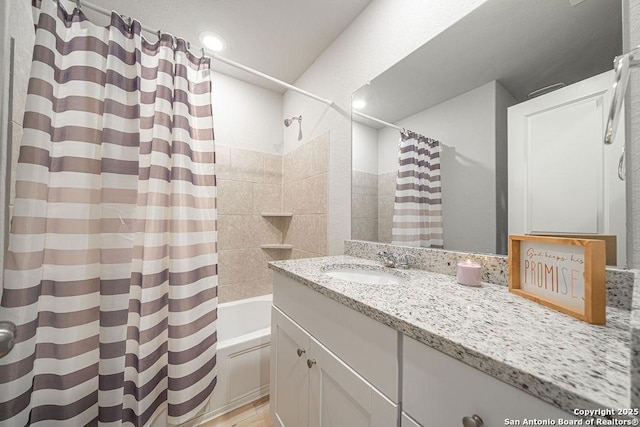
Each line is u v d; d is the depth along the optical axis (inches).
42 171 29.9
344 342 26.7
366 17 52.0
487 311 21.7
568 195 26.3
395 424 20.4
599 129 24.5
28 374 28.7
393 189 46.8
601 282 19.1
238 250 77.1
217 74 75.0
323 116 65.0
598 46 24.8
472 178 35.2
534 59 29.4
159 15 53.7
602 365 13.7
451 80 37.6
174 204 43.5
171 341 41.9
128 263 37.6
